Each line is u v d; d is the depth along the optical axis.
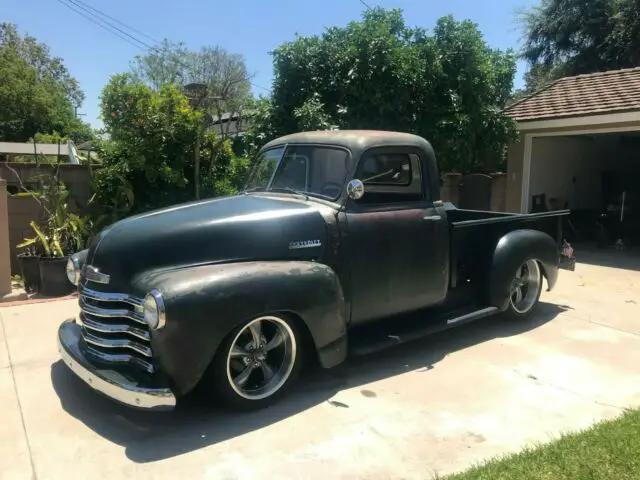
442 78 9.84
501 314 5.93
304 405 3.98
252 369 3.89
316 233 4.24
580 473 2.96
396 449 3.40
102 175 8.30
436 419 3.79
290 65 9.53
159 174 8.41
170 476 3.10
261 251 4.04
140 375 3.49
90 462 3.24
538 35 25.75
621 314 6.41
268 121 9.69
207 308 3.42
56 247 7.12
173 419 3.76
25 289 7.18
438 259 5.02
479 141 10.46
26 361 4.79
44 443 3.45
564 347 5.26
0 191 6.76
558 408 3.96
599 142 14.52
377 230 4.55
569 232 13.02
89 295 3.81
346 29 9.63
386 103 9.26
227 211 4.15
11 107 36.56
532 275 6.07
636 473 2.94
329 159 4.64
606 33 23.77
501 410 3.93
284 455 3.32
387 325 5.00
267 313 3.71
